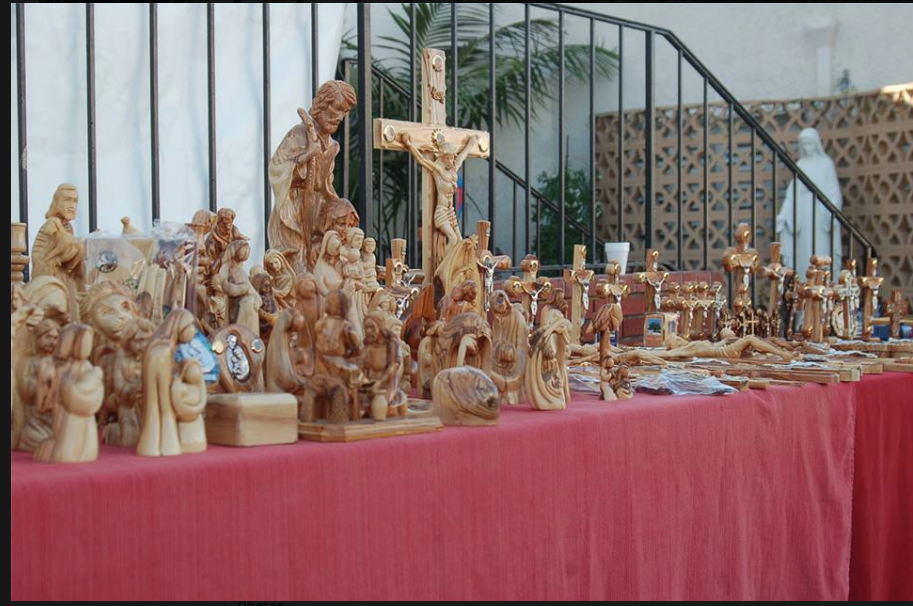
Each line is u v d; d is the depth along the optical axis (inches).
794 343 152.6
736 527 107.5
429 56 116.5
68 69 162.6
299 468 70.9
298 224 97.0
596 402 102.3
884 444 135.0
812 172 354.9
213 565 67.0
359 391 79.7
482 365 96.7
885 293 355.6
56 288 79.7
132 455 71.1
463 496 80.4
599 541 92.0
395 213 273.1
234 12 180.4
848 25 370.3
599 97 390.6
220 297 90.0
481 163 335.0
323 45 192.2
